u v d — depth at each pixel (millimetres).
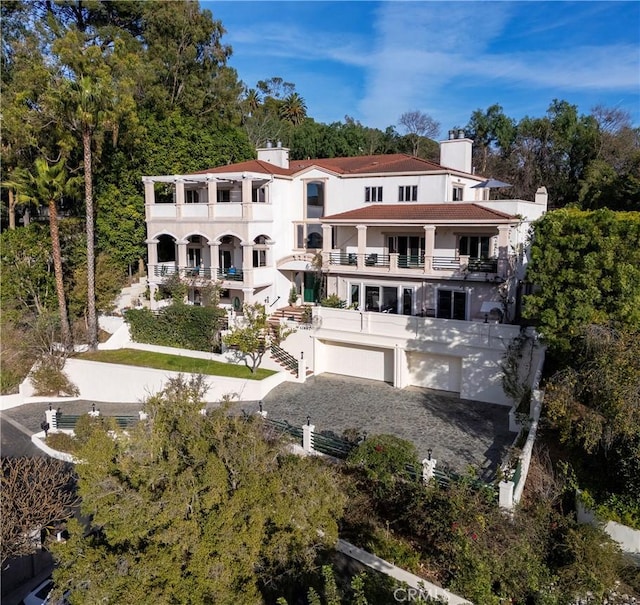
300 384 31109
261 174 36906
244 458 13562
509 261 30422
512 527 15609
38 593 16312
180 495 12016
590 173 56188
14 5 47312
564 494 18625
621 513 17188
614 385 18062
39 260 38438
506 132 74062
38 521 17406
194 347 35562
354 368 32500
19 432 28609
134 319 37406
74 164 41531
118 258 42562
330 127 76500
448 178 35500
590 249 21141
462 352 28016
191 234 38750
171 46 51438
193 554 11539
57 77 38750
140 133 41188
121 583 11414
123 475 12914
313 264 37531
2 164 39594
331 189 39188
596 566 14961
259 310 33219
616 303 20375
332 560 15773
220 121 53156
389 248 35969
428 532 16297
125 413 30078
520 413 23594
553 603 13445
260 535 12094
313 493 13672
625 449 17766
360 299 35219
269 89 101125
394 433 23875
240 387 29531
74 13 52125
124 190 42438
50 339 35188
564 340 21125
